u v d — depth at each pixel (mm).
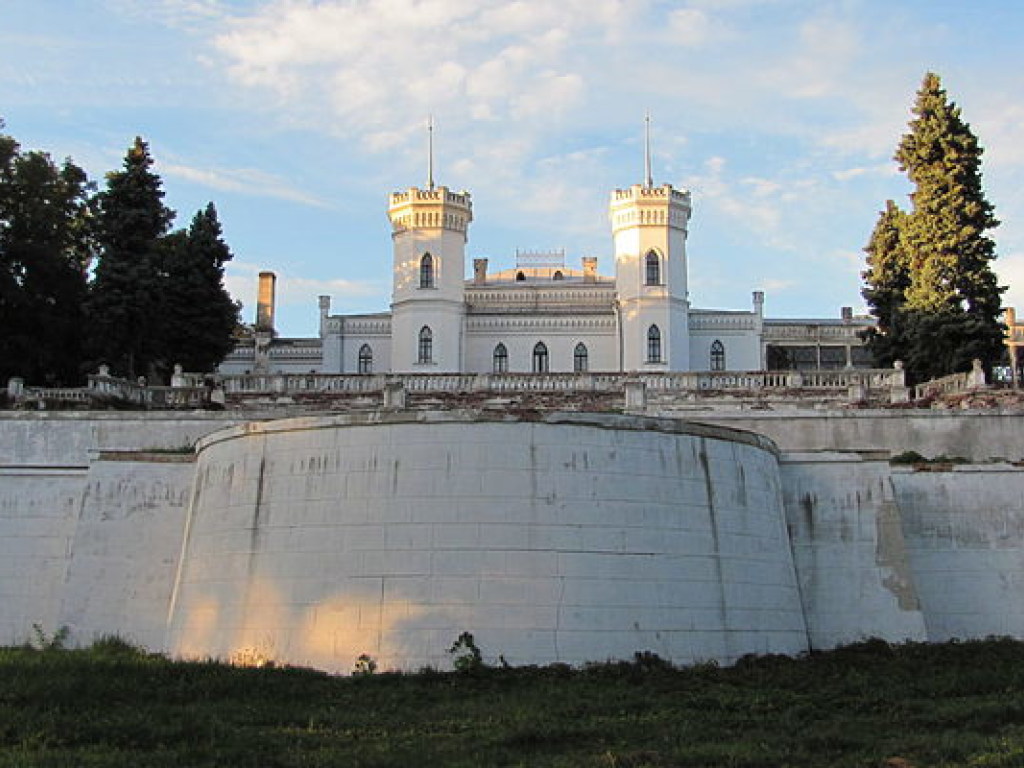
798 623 28000
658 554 25156
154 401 51594
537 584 23922
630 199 88438
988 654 27344
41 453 39562
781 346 92875
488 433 24750
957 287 58375
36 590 30578
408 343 86125
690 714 19969
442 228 87375
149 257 64062
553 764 16344
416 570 24047
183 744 17297
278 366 91938
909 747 17859
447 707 20359
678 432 26312
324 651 23984
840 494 29547
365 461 25062
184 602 27141
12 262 61375
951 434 39781
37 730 18125
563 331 89125
